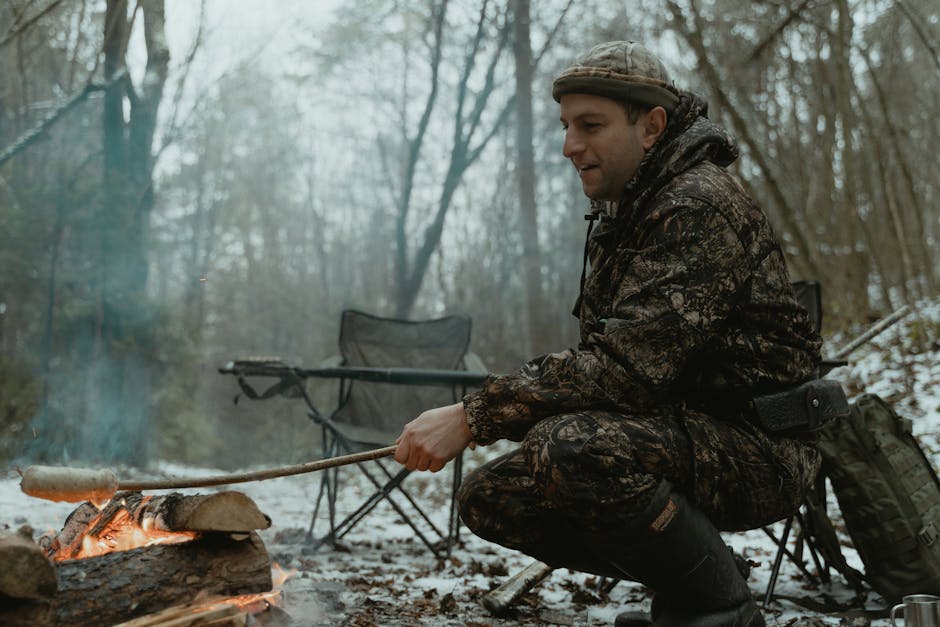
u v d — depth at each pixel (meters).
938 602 1.96
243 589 1.93
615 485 1.79
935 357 8.50
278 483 7.74
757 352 1.89
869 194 12.16
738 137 11.66
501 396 1.86
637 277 1.84
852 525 2.63
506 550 3.98
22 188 8.80
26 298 8.80
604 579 2.96
